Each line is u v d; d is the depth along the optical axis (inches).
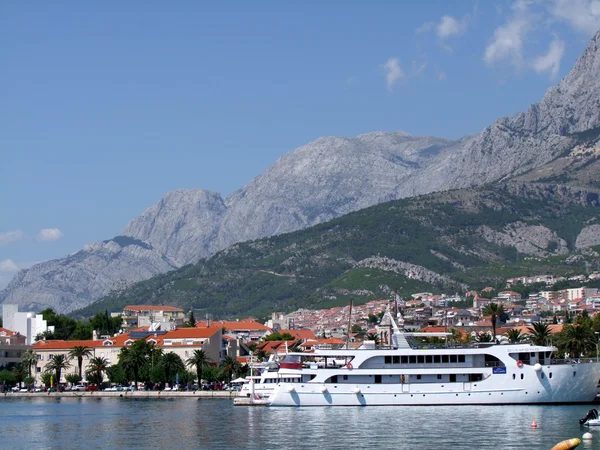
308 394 7805.1
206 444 6161.4
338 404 7726.4
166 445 6200.8
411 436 6141.7
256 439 6264.8
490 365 7539.4
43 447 6294.3
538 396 7495.1
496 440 5910.4
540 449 5590.6
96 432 7007.9
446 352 7568.9
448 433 6220.5
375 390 7652.6
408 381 7613.2
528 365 7495.1
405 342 7785.4
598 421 6368.1
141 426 7288.4
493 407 7411.4
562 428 6338.6
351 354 7746.1
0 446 6378.0
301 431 6540.4
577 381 7514.8
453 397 7529.5
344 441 6033.5
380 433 6304.1
